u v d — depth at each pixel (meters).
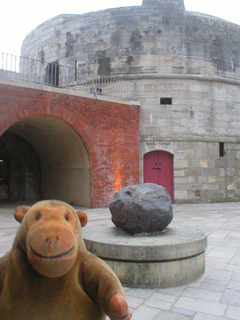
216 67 16.84
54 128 13.57
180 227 5.96
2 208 14.07
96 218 10.63
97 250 4.76
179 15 16.52
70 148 14.26
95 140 13.40
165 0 16.52
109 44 16.50
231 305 3.99
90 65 16.78
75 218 1.90
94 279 1.86
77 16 17.28
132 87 16.00
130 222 5.16
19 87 11.28
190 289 4.54
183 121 16.11
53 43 18.12
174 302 4.07
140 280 4.56
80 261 1.92
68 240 1.64
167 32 16.33
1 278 1.84
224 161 16.78
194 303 4.04
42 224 1.67
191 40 16.50
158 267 4.57
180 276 4.67
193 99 16.30
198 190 16.08
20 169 17.47
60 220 1.73
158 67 16.19
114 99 14.11
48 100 11.98
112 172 13.92
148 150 15.82
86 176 13.74
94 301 1.91
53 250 1.57
